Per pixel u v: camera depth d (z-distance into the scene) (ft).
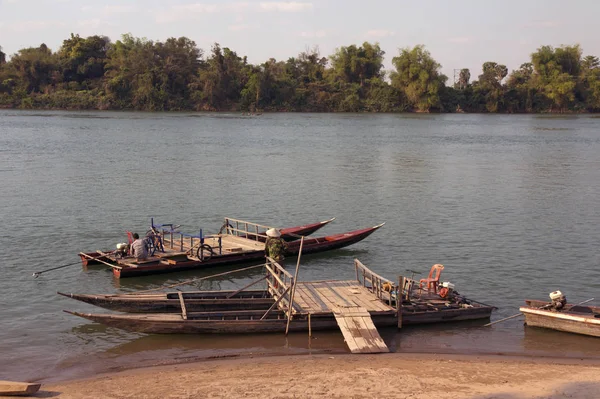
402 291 61.41
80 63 521.65
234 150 219.61
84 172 158.92
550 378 47.39
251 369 49.26
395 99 541.75
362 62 558.15
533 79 565.53
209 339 56.39
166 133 285.43
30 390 43.11
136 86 493.36
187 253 80.74
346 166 181.27
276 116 455.63
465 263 82.79
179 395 43.83
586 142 272.10
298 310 58.39
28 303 66.49
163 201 122.62
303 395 43.68
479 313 62.18
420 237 96.78
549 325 59.11
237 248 83.41
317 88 544.21
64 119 365.61
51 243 90.63
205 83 499.92
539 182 153.38
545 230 101.09
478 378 47.24
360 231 92.32
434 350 54.54
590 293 71.26
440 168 180.04
